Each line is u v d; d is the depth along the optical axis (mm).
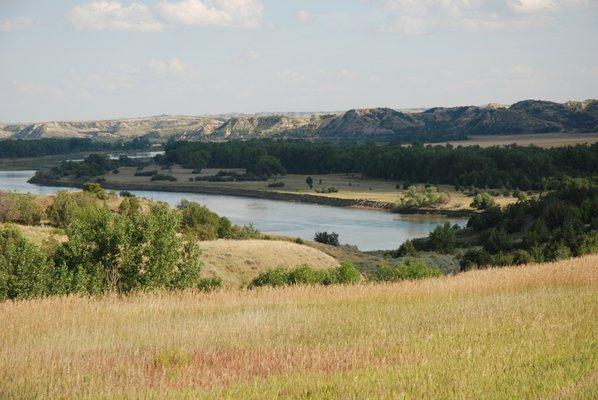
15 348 12820
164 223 28844
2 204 84000
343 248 88375
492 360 11086
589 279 23094
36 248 26578
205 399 9266
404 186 179250
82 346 13203
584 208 76312
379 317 16109
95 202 94812
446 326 14398
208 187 189750
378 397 9141
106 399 9320
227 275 51688
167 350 12297
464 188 169750
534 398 8938
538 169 171500
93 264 28000
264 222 120438
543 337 12812
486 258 54750
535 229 71125
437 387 9539
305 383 9930
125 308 18516
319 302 19703
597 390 9078
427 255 75062
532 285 22219
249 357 11906
